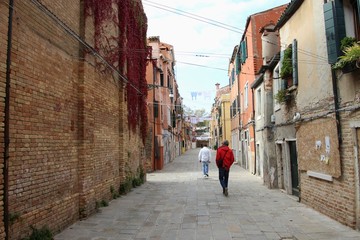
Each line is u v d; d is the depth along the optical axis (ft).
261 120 56.80
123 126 42.57
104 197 34.53
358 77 22.13
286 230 23.70
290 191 40.04
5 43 17.74
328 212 27.43
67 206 25.05
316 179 30.04
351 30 24.43
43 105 22.07
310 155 31.01
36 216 20.48
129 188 44.70
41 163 21.59
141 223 26.45
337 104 25.16
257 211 30.60
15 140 18.80
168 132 115.03
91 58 30.63
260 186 48.49
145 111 57.11
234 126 105.50
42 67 22.04
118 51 41.27
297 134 34.47
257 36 66.59
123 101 42.70
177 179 60.13
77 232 23.58
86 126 28.81
